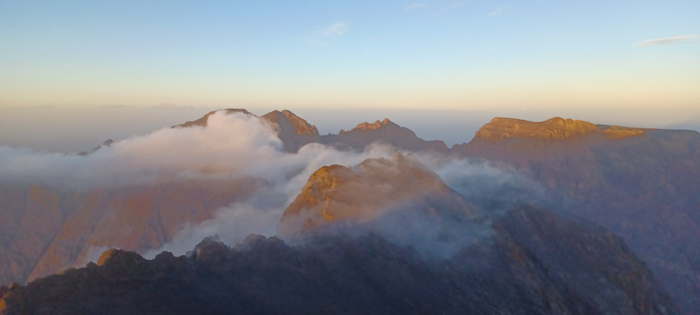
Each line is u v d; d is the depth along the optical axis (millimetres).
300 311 37250
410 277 47844
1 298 33875
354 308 39719
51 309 33156
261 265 44438
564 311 52094
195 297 36844
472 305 46031
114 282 37438
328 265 47094
